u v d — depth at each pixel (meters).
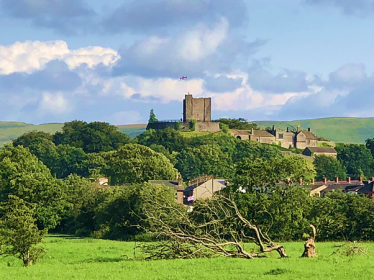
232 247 60.09
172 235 53.28
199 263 47.66
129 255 64.69
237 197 92.38
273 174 97.88
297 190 94.50
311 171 101.50
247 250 61.03
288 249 64.50
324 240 90.75
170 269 45.16
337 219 90.44
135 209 102.00
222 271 43.31
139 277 41.75
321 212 91.62
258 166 96.94
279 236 90.19
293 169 97.88
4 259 60.88
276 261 47.66
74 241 96.19
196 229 57.34
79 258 63.69
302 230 90.00
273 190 98.44
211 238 53.41
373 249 64.44
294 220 90.38
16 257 58.00
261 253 54.06
